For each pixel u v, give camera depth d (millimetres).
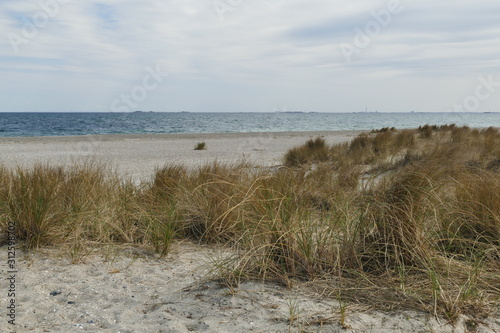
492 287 3168
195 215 5109
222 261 3738
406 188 3898
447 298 2967
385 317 2770
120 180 6480
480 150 10414
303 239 3596
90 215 4859
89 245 4422
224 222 4836
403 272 3340
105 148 18688
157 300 3082
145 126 56594
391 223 3715
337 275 3441
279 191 4551
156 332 2584
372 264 3619
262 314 2812
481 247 3836
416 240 3611
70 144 20844
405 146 12922
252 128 52188
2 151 16781
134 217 5035
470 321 2729
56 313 2828
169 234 4391
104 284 3393
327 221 4258
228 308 2910
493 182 4734
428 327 2645
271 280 3379
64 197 5121
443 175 4809
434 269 3396
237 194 4914
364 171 8648
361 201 4309
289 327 2623
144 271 3717
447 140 15141
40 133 40375
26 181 4773
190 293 3182
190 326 2688
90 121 78750
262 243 3748
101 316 2803
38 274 3580
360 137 14477
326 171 7875
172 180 6234
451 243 3947
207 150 17797
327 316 2762
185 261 4023
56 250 4227
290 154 12516
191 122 75312
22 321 2691
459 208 4391
